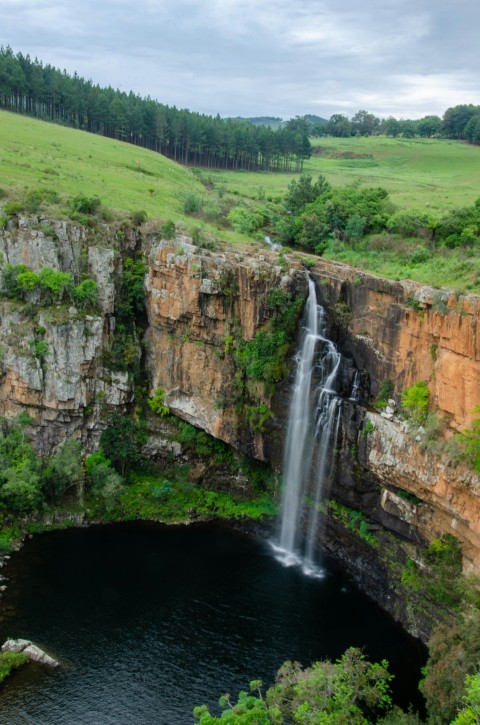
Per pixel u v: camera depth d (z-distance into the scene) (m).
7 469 61.38
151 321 71.12
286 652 48.94
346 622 52.81
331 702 36.44
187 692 44.66
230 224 84.38
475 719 31.39
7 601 52.66
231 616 52.81
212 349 66.50
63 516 64.06
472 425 44.75
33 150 101.19
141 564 59.09
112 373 69.19
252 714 35.16
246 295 62.19
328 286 61.41
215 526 66.56
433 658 39.84
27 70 145.12
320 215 79.00
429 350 49.78
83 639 49.06
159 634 50.12
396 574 54.09
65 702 43.22
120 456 68.38
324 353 61.09
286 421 63.94
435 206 84.44
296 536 65.00
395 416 53.81
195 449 70.62
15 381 65.94
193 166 158.12
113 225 70.94
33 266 66.56
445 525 49.62
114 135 157.50
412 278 57.81
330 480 60.94
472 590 45.41
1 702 42.81
